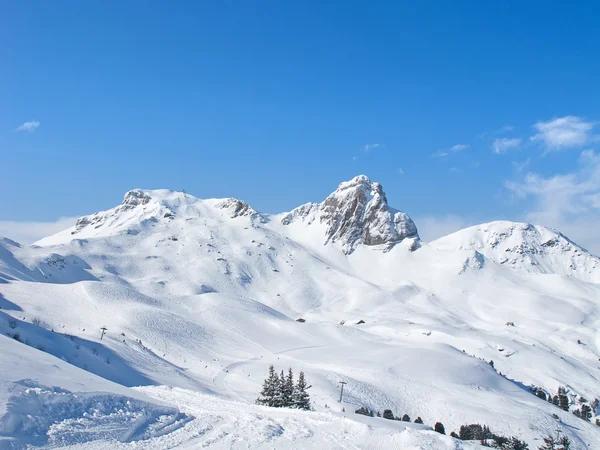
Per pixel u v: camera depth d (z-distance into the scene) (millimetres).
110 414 24875
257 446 25016
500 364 192000
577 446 105812
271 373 73062
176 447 23062
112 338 126000
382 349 169375
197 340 161750
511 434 106562
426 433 30281
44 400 22531
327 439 28062
